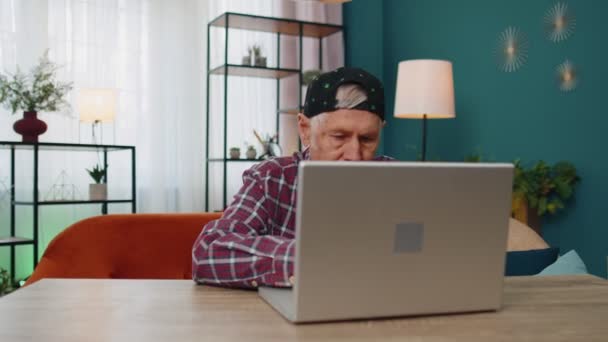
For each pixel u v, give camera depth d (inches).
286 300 31.2
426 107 134.8
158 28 165.3
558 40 134.9
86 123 156.5
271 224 45.3
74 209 156.1
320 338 26.4
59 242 73.2
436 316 30.7
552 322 29.8
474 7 159.6
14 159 147.1
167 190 167.0
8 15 146.6
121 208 162.2
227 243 37.1
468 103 162.7
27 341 25.6
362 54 190.2
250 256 36.0
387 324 29.0
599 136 125.0
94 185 144.1
